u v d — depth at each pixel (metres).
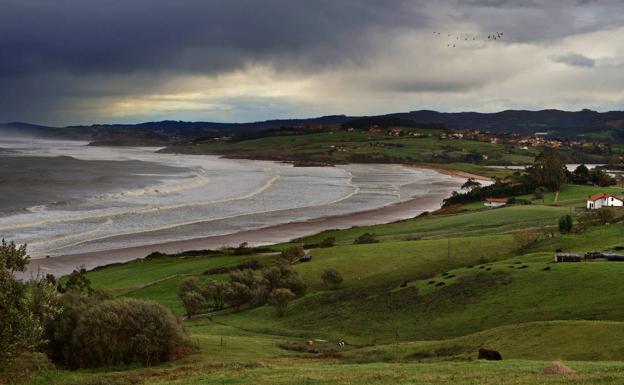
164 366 43.75
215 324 69.88
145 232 132.75
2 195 180.75
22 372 38.44
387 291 72.25
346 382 31.53
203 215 157.12
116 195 189.12
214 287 78.50
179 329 47.25
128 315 45.28
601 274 61.62
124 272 97.88
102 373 40.09
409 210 175.88
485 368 35.25
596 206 141.25
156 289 86.62
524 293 61.00
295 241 124.81
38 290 37.53
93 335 43.50
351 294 74.31
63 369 42.19
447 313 61.00
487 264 77.69
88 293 61.09
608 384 26.75
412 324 60.25
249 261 96.94
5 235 122.50
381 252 96.00
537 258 77.62
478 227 123.62
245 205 177.00
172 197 189.25
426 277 79.62
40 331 34.94
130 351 44.72
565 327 45.25
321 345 56.06
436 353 46.53
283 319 70.56
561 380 28.53
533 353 42.47
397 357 47.00
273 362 44.41
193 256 109.75
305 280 85.94
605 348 40.75
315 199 196.00
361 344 56.78
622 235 88.75
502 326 50.12
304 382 32.03
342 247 103.31
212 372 38.19
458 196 184.50
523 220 127.81
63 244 117.56
